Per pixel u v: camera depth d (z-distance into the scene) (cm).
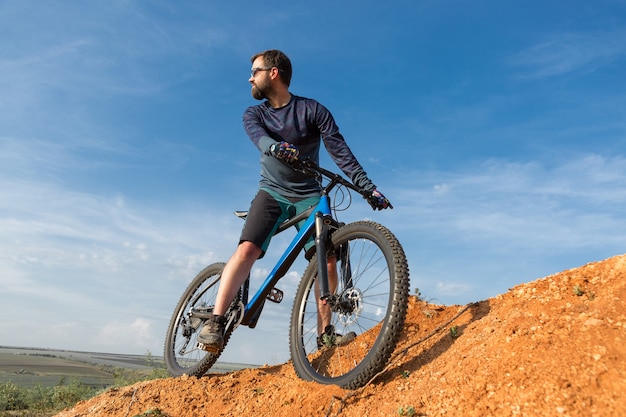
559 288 282
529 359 225
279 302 369
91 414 380
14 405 1173
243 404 330
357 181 340
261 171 368
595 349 215
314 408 284
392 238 291
